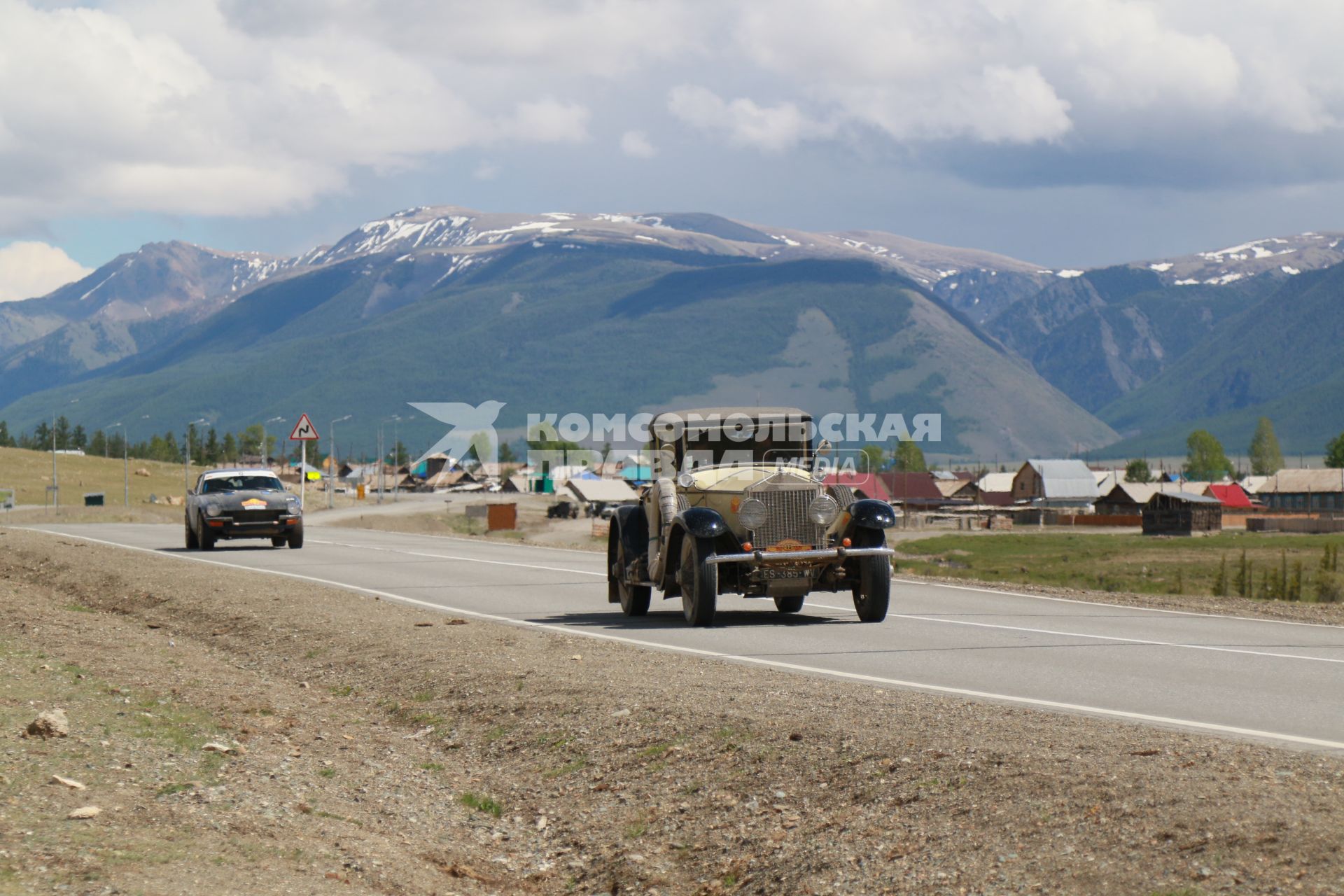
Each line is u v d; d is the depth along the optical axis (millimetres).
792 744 12617
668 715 14336
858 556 24797
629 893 10164
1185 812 9312
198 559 43875
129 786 11539
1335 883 7934
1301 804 9344
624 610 27062
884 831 10102
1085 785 10219
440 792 13078
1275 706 15453
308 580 35344
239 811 11094
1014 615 27188
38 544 45500
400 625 23688
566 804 12383
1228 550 130500
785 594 24922
